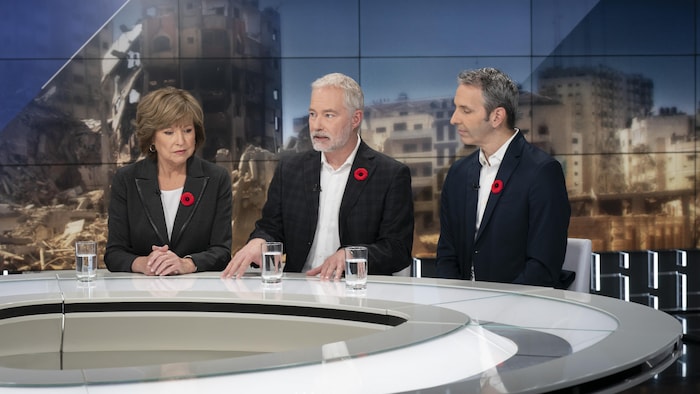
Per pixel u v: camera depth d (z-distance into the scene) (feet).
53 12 17.40
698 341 16.33
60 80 17.48
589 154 18.98
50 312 6.62
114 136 17.69
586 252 9.04
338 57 18.29
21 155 17.40
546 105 18.83
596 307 6.08
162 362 6.70
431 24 18.48
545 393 4.01
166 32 17.80
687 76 19.25
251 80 18.08
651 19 19.07
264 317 6.56
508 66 18.70
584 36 18.89
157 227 8.94
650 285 18.86
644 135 19.16
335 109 8.95
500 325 5.50
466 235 9.00
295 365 4.46
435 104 18.54
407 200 9.22
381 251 8.91
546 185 8.57
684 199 19.35
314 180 9.32
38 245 17.52
